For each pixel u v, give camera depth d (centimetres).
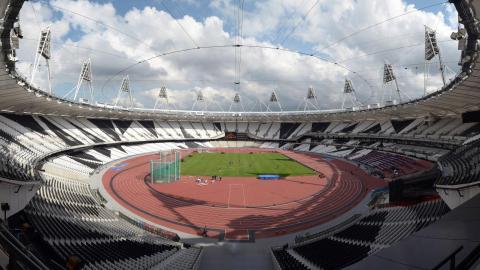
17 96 3875
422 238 562
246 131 10981
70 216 2611
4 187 2130
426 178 3450
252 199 4016
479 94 3619
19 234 1706
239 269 2184
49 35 4788
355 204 3762
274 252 2423
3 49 2219
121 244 2241
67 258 1698
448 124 5641
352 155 7281
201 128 10919
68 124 6781
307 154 8288
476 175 2238
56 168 4500
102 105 7619
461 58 2750
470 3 1833
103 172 5372
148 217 3303
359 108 8038
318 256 2181
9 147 4012
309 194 4266
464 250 484
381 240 2219
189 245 2606
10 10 1802
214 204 3784
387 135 7012
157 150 8600
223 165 6488
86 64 6681
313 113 9756
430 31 5078
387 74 6981
